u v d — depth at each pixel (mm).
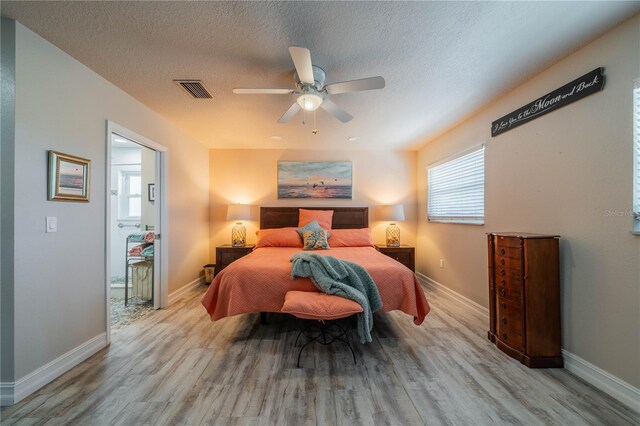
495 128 2561
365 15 1461
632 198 1491
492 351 2090
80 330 1939
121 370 1830
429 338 2314
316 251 3418
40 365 1652
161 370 1830
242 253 3914
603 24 1526
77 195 1900
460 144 3209
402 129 3426
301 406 1490
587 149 1724
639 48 1453
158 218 3074
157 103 2617
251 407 1480
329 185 4480
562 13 1445
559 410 1460
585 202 1739
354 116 2953
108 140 2189
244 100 2547
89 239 2020
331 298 1989
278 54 1824
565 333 1857
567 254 1855
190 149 3719
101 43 1718
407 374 1790
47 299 1704
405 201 4527
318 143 4133
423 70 2012
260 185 4457
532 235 1929
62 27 1573
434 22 1513
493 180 2625
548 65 1956
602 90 1628
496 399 1547
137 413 1433
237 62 1923
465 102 2592
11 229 1517
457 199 3328
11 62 1520
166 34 1631
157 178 3059
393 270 2299
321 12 1442
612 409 1464
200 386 1660
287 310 1872
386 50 1765
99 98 2105
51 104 1728
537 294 1866
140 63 1942
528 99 2184
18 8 1420
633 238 1489
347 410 1461
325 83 2162
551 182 1988
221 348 2145
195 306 3141
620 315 1542
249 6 1400
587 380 1698
